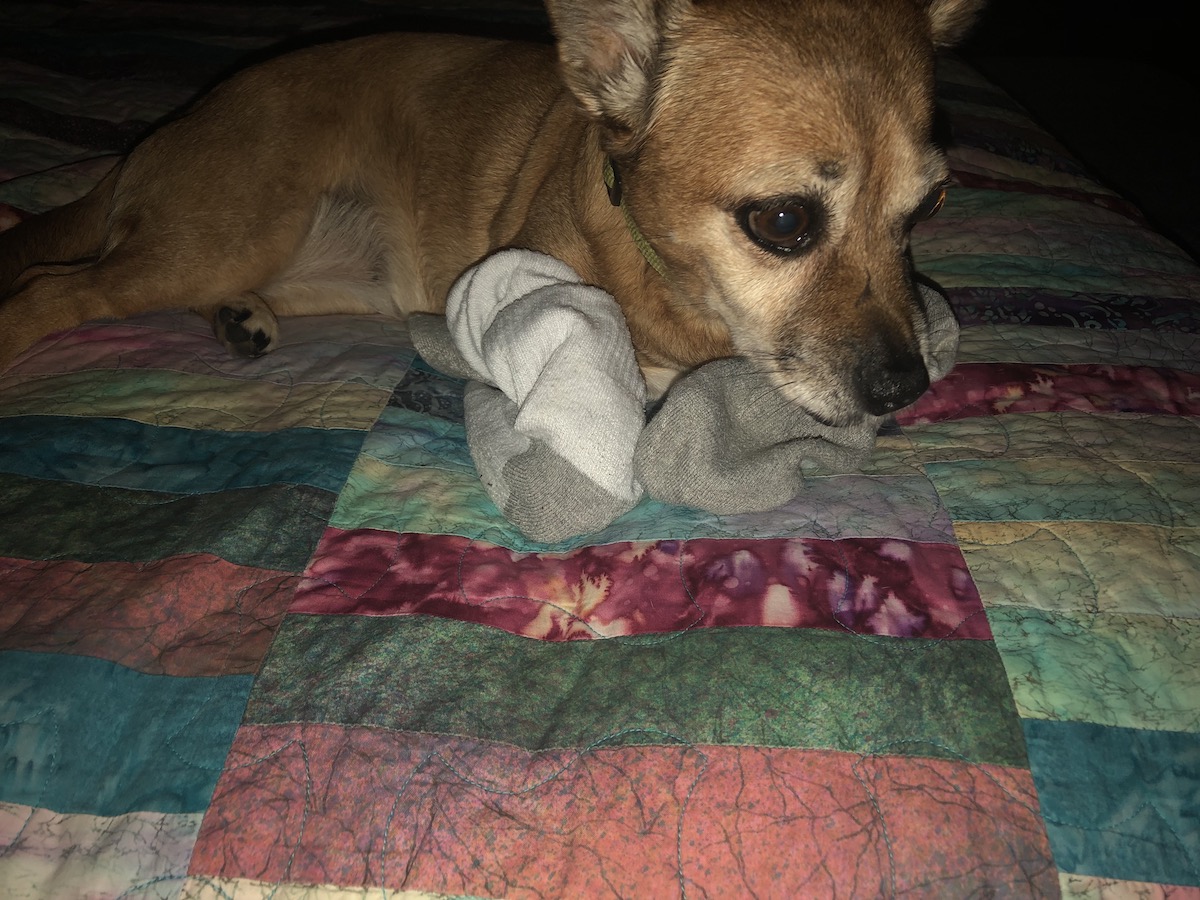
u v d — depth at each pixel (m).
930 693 0.22
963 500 0.28
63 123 0.50
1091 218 0.45
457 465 0.31
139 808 0.20
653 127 0.31
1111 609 0.24
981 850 0.19
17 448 0.30
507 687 0.23
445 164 0.45
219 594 0.25
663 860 0.19
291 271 0.44
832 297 0.30
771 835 0.19
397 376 0.35
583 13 0.31
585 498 0.27
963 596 0.25
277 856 0.19
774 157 0.28
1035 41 1.17
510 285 0.32
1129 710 0.22
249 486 0.29
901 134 0.28
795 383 0.30
